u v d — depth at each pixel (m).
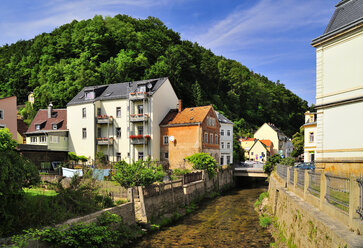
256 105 105.88
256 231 19.11
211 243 16.91
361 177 7.54
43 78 67.50
